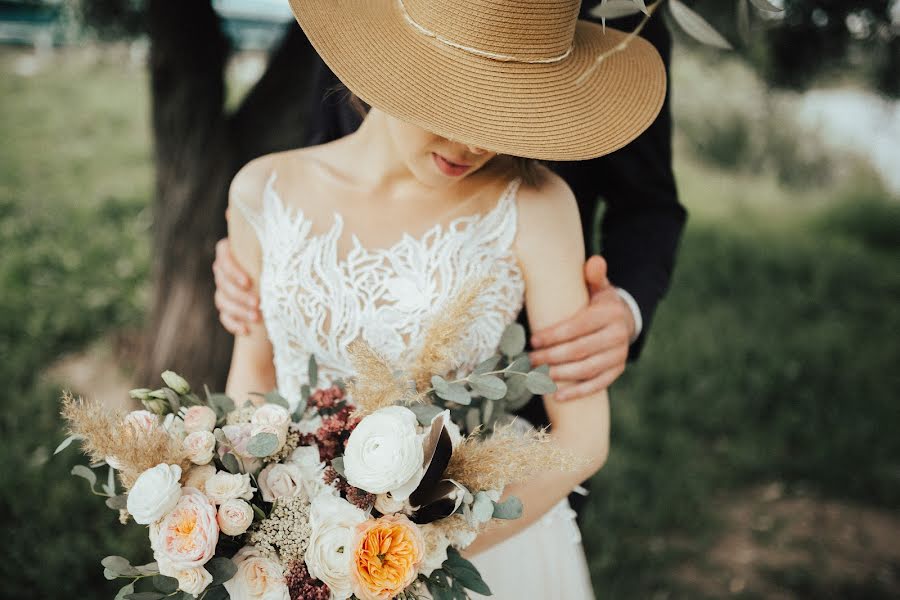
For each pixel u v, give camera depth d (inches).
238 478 45.6
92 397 169.3
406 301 60.1
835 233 363.9
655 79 58.2
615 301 63.0
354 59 52.5
